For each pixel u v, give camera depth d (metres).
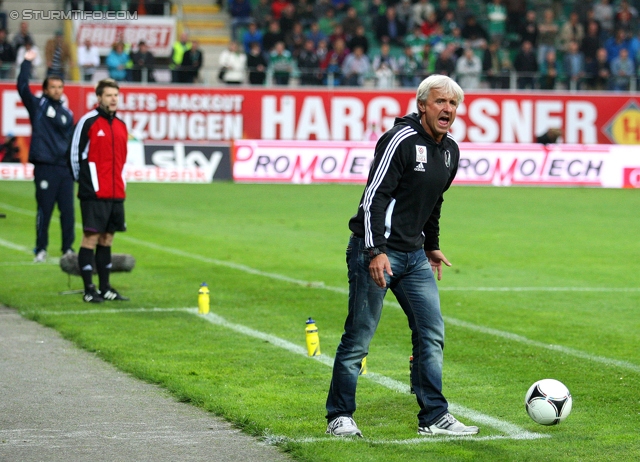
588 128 61.75
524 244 33.84
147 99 58.62
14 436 11.76
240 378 14.76
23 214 41.03
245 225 38.56
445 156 11.55
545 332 18.91
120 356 16.17
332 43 66.12
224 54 61.56
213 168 58.34
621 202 49.88
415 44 67.06
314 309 20.98
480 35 67.62
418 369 11.88
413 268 11.72
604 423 12.52
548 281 25.86
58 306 20.97
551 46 68.44
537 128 61.47
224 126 59.47
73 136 21.16
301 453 10.89
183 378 14.66
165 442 11.52
